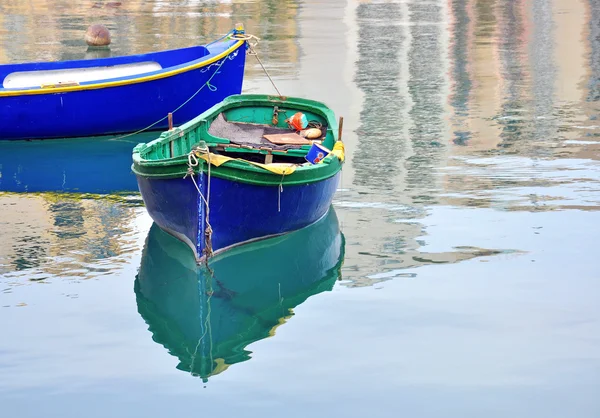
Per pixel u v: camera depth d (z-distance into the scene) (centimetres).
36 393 894
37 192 1484
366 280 1139
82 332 1016
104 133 1797
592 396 877
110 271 1172
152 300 1093
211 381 914
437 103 2053
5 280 1139
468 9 3681
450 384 899
